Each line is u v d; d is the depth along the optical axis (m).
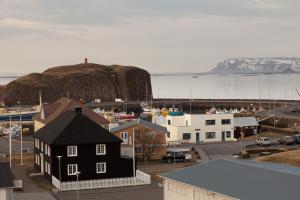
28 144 112.62
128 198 61.25
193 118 116.06
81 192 65.62
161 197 61.34
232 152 98.38
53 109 102.69
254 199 40.03
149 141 91.56
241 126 124.88
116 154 74.19
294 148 100.69
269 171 45.56
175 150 97.25
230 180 45.53
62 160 71.94
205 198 46.00
